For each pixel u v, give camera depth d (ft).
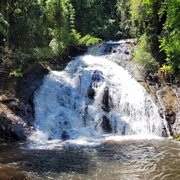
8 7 47.03
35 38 49.57
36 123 41.14
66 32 62.08
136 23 64.69
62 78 51.90
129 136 41.22
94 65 57.57
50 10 59.00
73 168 26.58
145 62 53.36
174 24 35.55
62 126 41.91
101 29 93.50
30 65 52.75
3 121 38.96
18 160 28.73
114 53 66.08
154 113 44.11
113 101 47.21
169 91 47.91
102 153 31.55
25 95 44.86
